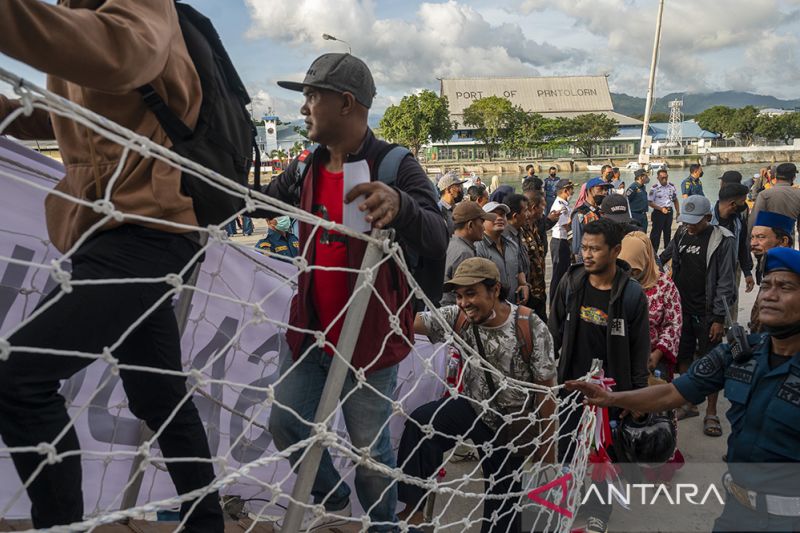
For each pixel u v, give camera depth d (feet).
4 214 7.65
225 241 4.57
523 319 9.66
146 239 5.35
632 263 13.80
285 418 7.41
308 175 7.39
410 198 5.87
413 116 343.26
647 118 127.24
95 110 5.23
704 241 17.10
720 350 7.80
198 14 5.80
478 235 16.24
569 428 11.21
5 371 4.75
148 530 7.14
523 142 367.04
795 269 6.54
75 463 5.32
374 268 5.58
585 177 256.52
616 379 11.51
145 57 4.50
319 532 8.15
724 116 473.26
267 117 374.84
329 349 7.25
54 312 4.88
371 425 7.23
